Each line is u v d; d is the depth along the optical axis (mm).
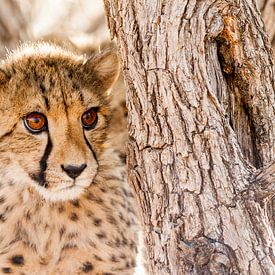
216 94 7520
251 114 7816
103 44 11914
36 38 13461
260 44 7633
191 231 7430
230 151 7426
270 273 7262
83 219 9414
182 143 7500
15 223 9297
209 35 7387
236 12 7391
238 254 7293
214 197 7402
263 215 7355
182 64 7430
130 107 7871
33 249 9359
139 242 9859
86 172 8773
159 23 7469
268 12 11648
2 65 9523
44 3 14891
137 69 7660
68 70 9352
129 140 7973
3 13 14344
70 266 9492
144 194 7832
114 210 9570
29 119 8859
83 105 8969
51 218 9328
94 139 9188
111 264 9539
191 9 7363
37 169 8914
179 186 7535
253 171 7414
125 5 7672
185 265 7336
